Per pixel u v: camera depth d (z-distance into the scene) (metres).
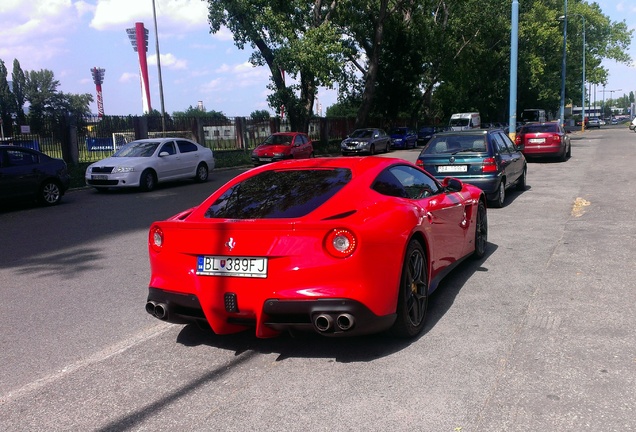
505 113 63.16
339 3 31.84
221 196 4.53
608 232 7.97
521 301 5.05
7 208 13.08
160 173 16.44
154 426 3.11
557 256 6.70
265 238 3.66
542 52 54.31
